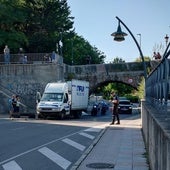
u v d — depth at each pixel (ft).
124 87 377.09
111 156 45.88
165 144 22.17
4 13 194.08
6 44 197.06
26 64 159.22
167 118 27.30
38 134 73.15
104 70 187.01
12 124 97.76
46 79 157.99
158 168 27.27
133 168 38.06
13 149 52.49
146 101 66.44
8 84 159.63
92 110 160.56
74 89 134.51
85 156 45.83
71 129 85.20
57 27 247.91
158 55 177.88
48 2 241.76
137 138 65.21
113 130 80.64
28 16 233.76
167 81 26.43
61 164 41.73
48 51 236.02
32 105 157.38
